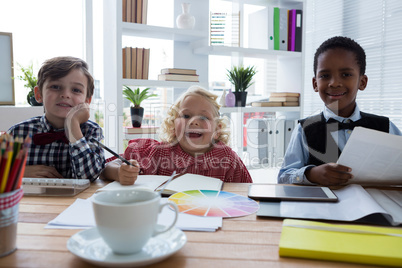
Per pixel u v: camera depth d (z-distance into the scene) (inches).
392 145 31.0
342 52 54.9
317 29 116.1
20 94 80.4
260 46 98.9
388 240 20.0
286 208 27.0
